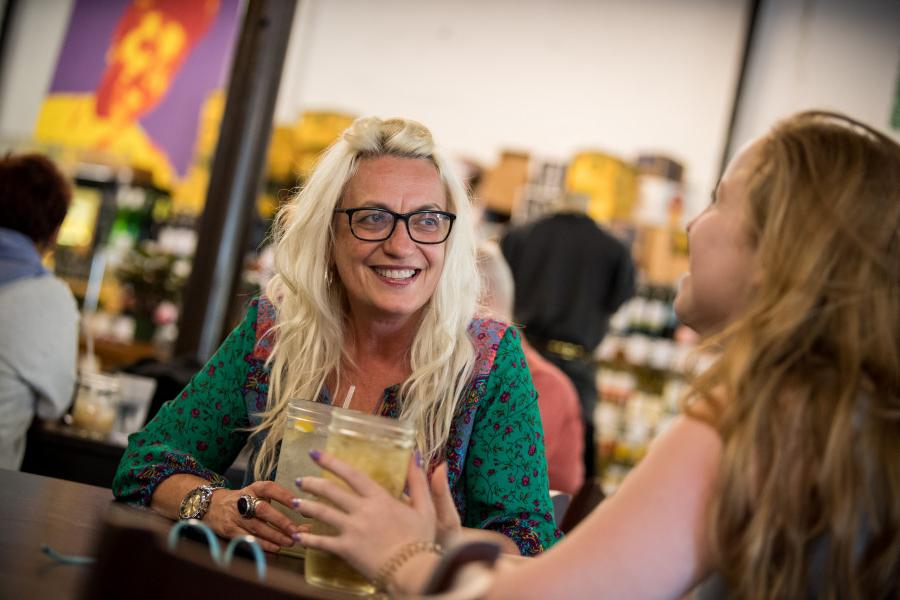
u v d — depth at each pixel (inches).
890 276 37.7
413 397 63.6
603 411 244.2
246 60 184.9
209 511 53.9
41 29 292.0
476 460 63.9
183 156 271.6
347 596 40.7
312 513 39.3
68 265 270.1
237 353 67.0
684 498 36.5
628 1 259.0
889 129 235.5
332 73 273.6
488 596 35.3
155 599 28.9
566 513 90.3
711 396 38.4
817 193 38.7
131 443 64.1
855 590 35.3
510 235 225.8
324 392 64.5
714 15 252.5
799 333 37.6
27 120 288.5
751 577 35.3
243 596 29.0
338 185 63.6
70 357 108.9
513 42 265.7
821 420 35.9
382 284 62.3
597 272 218.7
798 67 242.8
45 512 50.0
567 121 260.7
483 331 66.1
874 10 239.3
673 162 251.8
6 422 103.5
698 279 43.1
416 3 271.3
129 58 281.6
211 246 183.0
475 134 265.9
